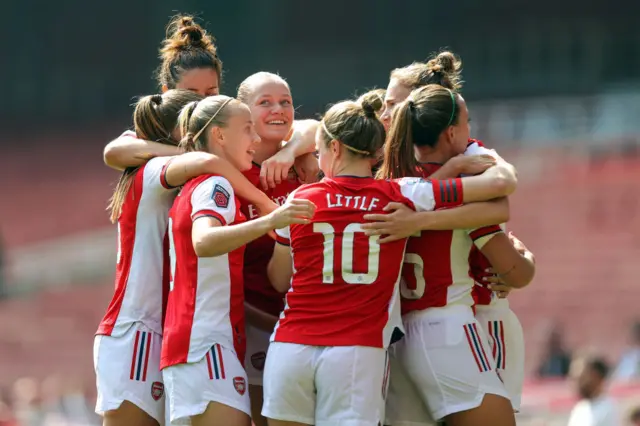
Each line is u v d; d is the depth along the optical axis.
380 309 16.50
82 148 155.00
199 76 20.53
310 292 16.56
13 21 176.88
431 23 154.12
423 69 18.94
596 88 133.12
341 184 16.83
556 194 99.94
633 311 76.75
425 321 17.20
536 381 46.47
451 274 17.28
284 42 164.38
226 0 168.75
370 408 16.16
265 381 16.73
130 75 173.00
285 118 19.34
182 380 16.77
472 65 146.75
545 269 86.88
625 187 98.38
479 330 17.36
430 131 17.53
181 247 17.08
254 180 19.34
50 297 103.69
